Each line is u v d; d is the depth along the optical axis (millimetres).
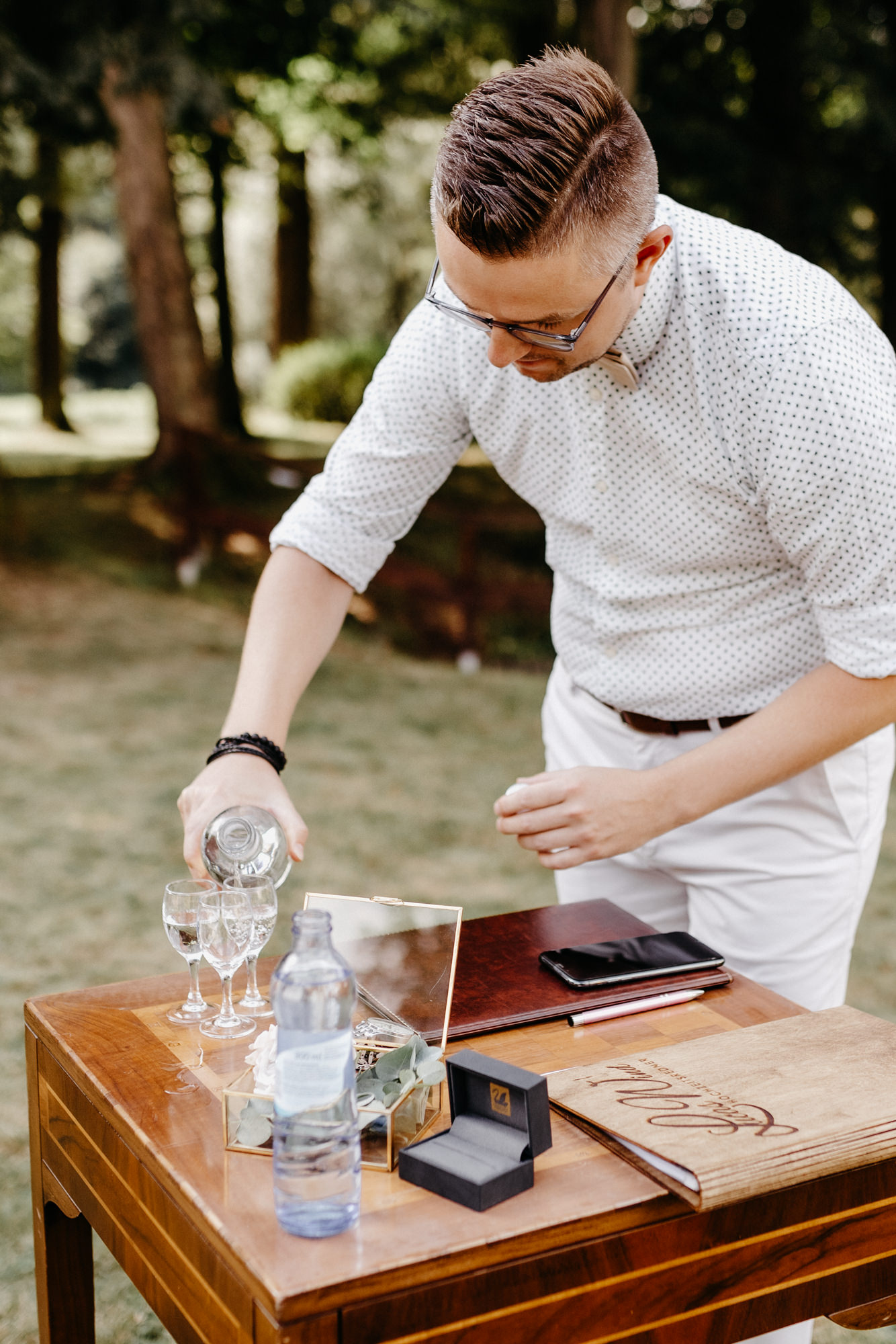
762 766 1541
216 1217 1040
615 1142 1156
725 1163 1062
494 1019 1408
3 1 7031
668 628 1726
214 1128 1191
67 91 7129
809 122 10391
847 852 1795
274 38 10445
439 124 14227
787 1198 1134
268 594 1818
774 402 1434
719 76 10945
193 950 1409
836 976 1849
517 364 1359
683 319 1481
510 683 7008
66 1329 1536
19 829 4320
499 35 12211
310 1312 945
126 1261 1255
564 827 1510
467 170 1194
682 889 1936
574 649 1883
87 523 9977
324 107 13180
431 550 9508
